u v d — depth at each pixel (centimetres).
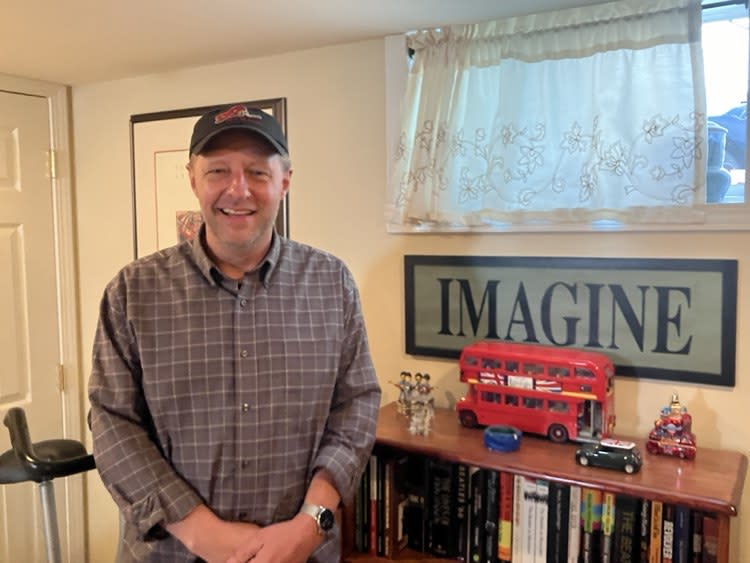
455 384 194
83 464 148
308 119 213
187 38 196
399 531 171
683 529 139
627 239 169
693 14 155
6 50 209
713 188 165
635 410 170
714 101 165
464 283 190
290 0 163
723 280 158
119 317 132
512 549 155
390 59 196
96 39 196
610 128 165
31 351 258
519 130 175
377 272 205
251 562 122
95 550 275
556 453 155
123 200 255
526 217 176
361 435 141
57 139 260
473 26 181
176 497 125
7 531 253
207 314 133
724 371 159
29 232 255
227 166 129
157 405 130
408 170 193
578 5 165
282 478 135
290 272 142
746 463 151
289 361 136
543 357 163
